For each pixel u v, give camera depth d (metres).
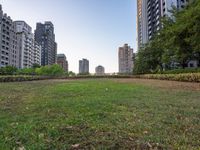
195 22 19.48
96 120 5.23
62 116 5.70
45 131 4.44
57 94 10.53
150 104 7.44
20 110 6.66
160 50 47.41
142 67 56.66
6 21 113.81
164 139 3.97
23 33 133.38
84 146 3.67
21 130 4.51
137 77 49.56
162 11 86.62
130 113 6.00
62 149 3.53
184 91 12.05
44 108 6.85
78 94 10.38
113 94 10.27
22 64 131.38
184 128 4.70
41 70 89.25
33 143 3.79
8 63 116.12
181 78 25.16
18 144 3.77
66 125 4.83
